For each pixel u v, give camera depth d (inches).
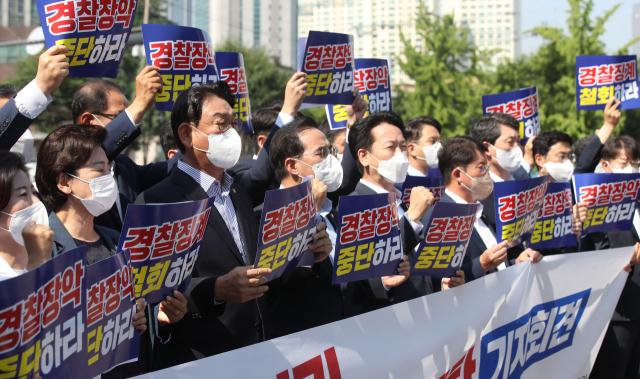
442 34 868.6
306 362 93.7
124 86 954.7
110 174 92.6
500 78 935.7
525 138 224.4
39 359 67.7
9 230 78.2
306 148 121.7
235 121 109.0
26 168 81.6
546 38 831.7
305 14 2628.0
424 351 111.7
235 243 106.3
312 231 105.4
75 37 110.0
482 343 125.0
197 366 81.4
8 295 63.7
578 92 217.0
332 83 145.5
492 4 2588.6
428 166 192.4
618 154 200.7
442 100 872.3
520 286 135.3
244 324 104.6
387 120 136.1
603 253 154.0
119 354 80.9
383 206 108.5
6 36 1022.4
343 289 122.8
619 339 175.8
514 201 134.3
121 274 80.8
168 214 86.6
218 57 150.4
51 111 909.2
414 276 135.3
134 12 117.0
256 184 139.3
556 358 145.6
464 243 122.6
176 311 91.1
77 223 91.7
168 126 180.5
